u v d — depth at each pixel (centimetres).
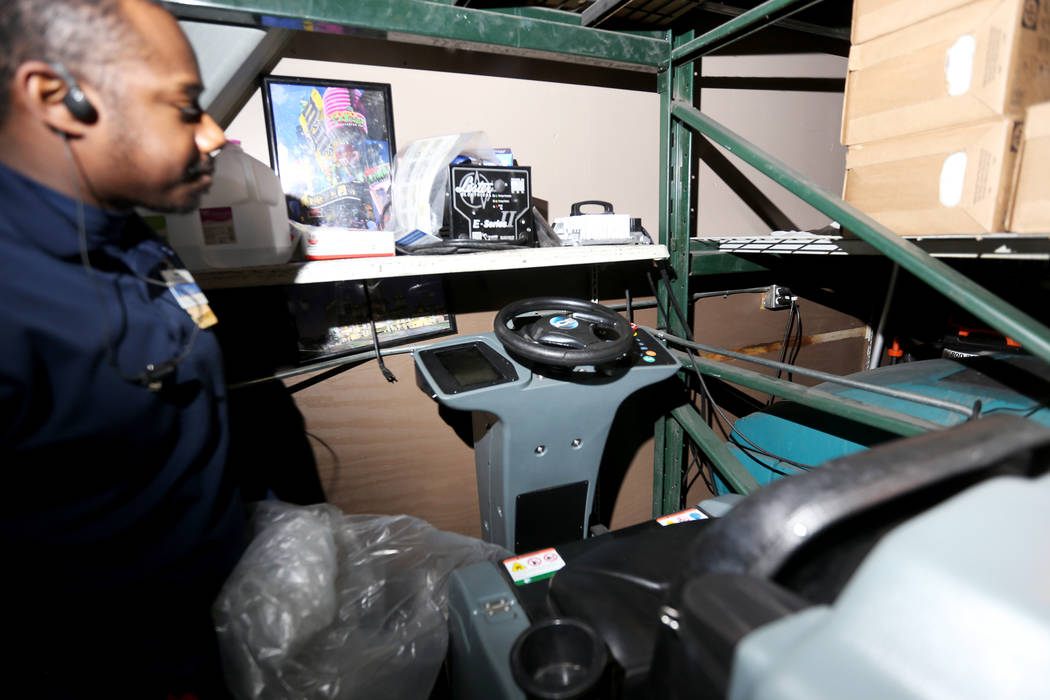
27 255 59
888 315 216
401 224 139
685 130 161
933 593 33
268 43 118
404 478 158
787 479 44
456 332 157
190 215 98
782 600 38
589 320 125
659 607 73
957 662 31
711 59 180
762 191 201
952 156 91
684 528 93
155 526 76
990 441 46
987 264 173
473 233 130
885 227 98
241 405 135
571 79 160
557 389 113
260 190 104
